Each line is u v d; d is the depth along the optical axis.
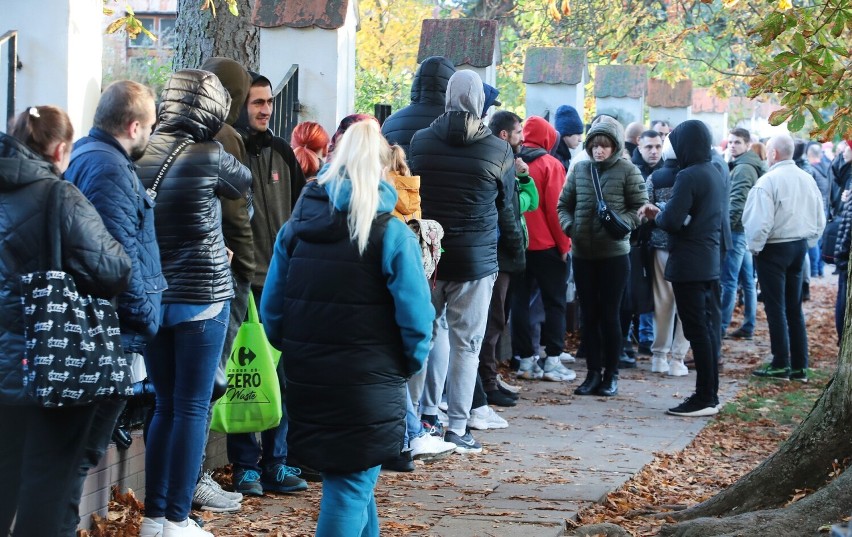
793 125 8.42
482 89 9.10
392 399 5.33
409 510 7.36
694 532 6.79
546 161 12.16
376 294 5.27
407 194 7.55
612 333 11.99
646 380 13.14
